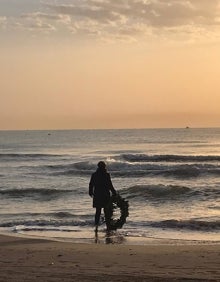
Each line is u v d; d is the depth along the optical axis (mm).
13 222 15203
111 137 167375
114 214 17203
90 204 21062
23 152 78875
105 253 9742
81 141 132625
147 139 139875
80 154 69688
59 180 33844
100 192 13734
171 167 39219
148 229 13828
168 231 13414
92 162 43812
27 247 10609
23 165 49656
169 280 7117
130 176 34750
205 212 17891
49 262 8711
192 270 7914
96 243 11430
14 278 7277
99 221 14867
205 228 13812
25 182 32875
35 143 121375
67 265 8414
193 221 14609
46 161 56594
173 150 78375
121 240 11953
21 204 21594
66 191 25406
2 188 28438
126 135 192500
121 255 9492
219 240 11938
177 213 17703
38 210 19359
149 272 7746
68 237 12453
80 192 25328
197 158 48875
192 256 9305
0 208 20281
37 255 9500
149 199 21875
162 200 21516
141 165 40000
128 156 50344
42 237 12406
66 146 101438
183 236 12617
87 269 8016
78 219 16031
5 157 63844
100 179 13805
